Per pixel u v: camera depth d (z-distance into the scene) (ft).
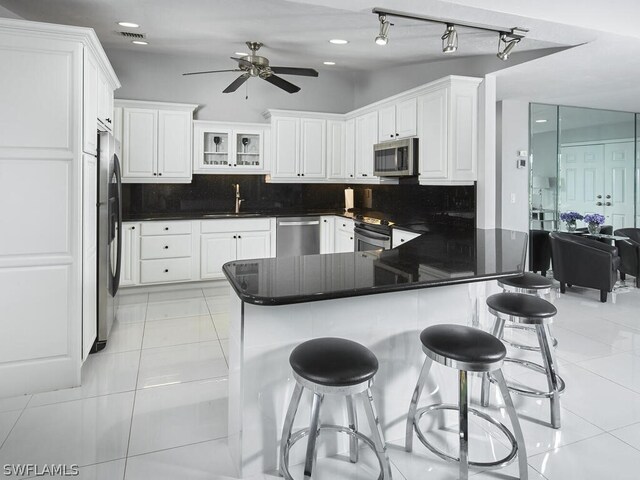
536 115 18.69
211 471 6.25
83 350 8.99
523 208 18.40
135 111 15.85
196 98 17.62
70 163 8.45
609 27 9.49
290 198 19.57
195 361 10.07
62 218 8.46
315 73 13.44
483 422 7.59
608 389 8.74
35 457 6.48
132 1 10.50
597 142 20.33
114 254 11.15
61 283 8.54
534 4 8.78
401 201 17.17
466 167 12.80
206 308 14.26
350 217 16.83
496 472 6.24
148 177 16.22
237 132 17.54
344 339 5.95
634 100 17.94
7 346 8.29
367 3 8.14
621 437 7.11
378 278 6.25
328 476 6.16
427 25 10.70
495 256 8.16
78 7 11.03
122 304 14.60
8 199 8.14
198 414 7.79
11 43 8.00
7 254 8.20
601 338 11.58
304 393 6.42
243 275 6.42
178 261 16.05
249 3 10.43
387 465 5.47
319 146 18.67
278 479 6.08
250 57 13.06
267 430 6.19
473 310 7.86
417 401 6.58
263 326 6.06
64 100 8.33
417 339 7.08
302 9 10.62
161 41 14.43
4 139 8.06
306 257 8.04
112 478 6.06
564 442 6.97
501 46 11.51
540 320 7.16
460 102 12.58
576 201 20.01
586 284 15.25
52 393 8.47
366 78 19.06
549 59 11.55
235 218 16.75
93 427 7.32
